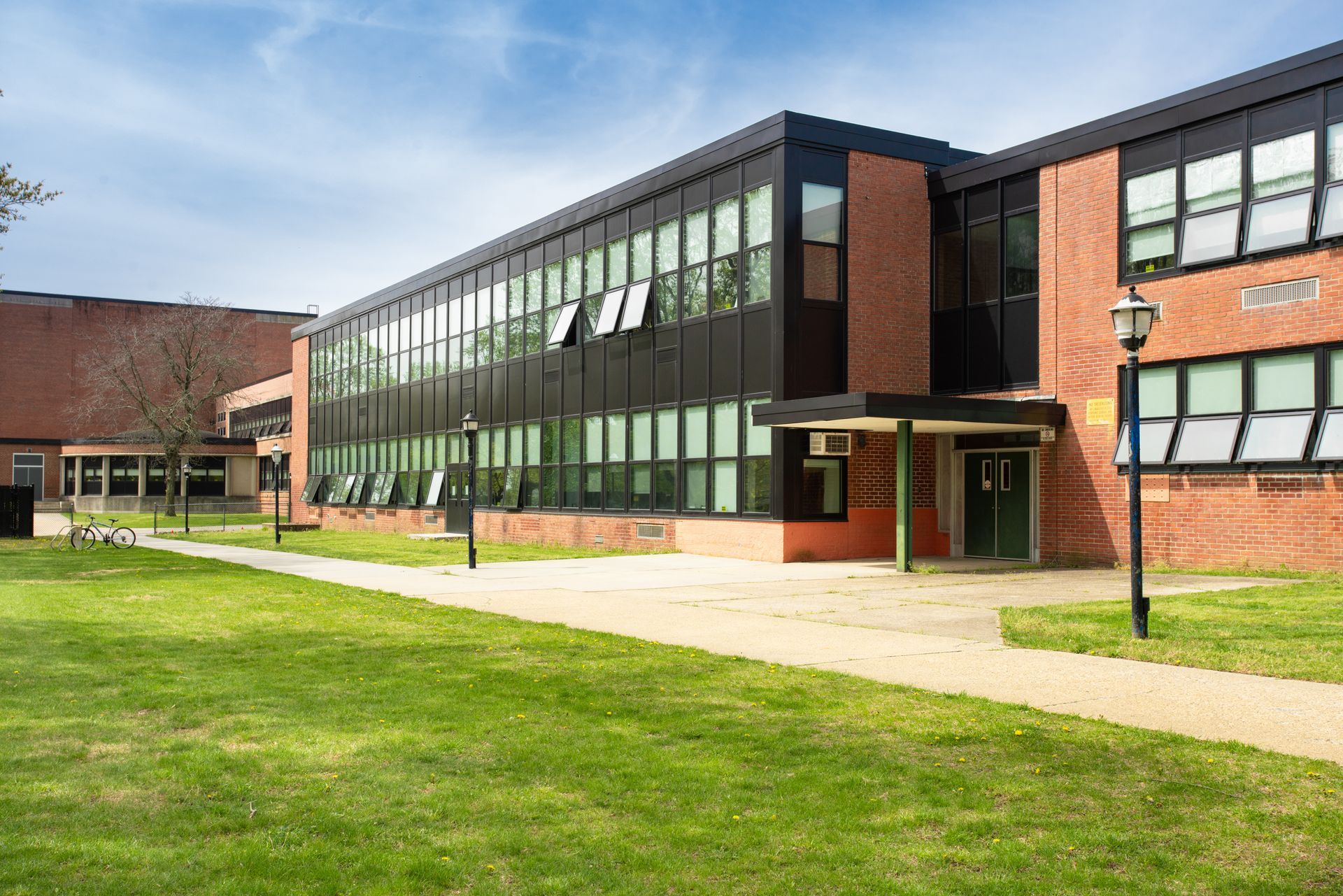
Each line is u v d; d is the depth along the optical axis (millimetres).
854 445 22953
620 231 28484
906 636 11547
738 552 23469
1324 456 16672
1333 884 4605
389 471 42938
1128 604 13492
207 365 69750
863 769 6301
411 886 4648
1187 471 18891
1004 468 22375
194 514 66188
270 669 9711
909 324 23578
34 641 11258
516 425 33469
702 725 7391
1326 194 17078
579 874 4805
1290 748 6621
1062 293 21031
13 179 25984
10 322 80688
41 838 5156
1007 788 5926
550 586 17656
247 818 5477
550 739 7059
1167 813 5480
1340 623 11305
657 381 26641
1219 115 18609
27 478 78812
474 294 36531
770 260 22750
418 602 15445
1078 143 20766
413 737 7074
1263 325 17812
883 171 23438
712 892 4625
